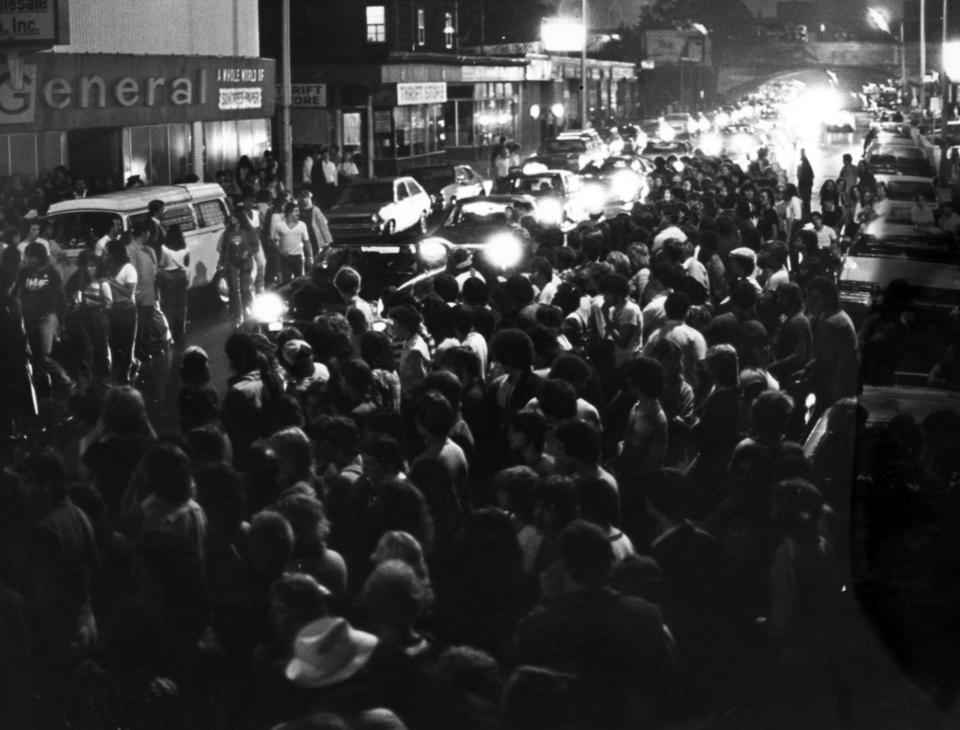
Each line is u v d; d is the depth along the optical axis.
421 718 5.03
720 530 6.79
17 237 19.14
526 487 6.40
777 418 6.72
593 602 5.30
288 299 16.81
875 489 7.17
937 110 73.12
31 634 6.07
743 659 6.64
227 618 6.08
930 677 6.81
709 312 11.42
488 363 10.60
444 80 53.19
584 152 50.88
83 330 16.16
